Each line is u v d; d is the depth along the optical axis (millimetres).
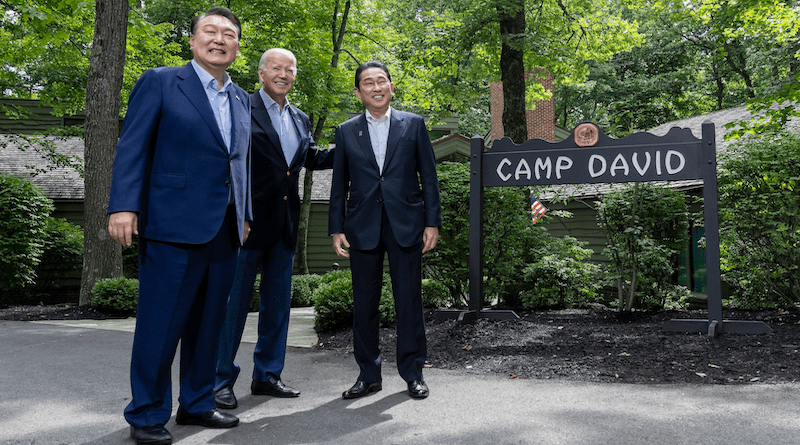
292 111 3613
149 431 2609
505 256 7312
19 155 16500
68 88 14703
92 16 10578
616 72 28406
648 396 3234
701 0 9828
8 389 3645
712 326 4770
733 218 6535
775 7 8883
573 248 7668
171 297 2668
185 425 2879
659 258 6508
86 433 2773
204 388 2877
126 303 8508
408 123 3543
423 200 3586
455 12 11688
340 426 2824
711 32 9039
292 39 14109
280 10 13977
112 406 3248
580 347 4559
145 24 9984
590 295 7625
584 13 13328
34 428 2854
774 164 6203
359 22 15789
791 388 3301
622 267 6840
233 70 16703
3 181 11867
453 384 3615
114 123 9445
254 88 17047
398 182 3447
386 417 2955
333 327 6191
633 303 7105
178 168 2699
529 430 2707
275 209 3375
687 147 5371
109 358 4684
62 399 3402
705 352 4250
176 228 2654
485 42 11727
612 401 3154
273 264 3467
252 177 3338
